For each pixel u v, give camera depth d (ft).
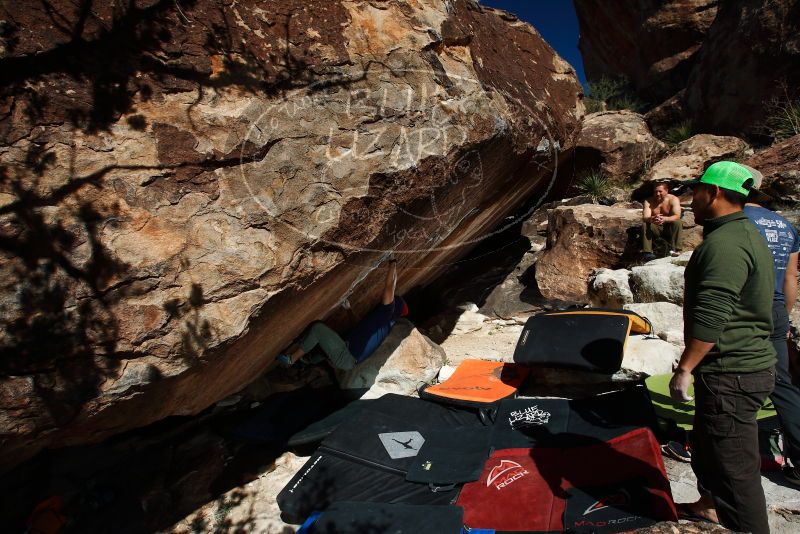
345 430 10.33
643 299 14.94
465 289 21.17
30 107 6.28
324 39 8.53
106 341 6.68
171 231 7.08
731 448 6.25
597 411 9.88
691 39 37.58
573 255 19.83
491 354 15.19
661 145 28.60
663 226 17.87
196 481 10.40
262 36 7.98
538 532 7.20
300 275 8.34
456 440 9.79
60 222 6.38
